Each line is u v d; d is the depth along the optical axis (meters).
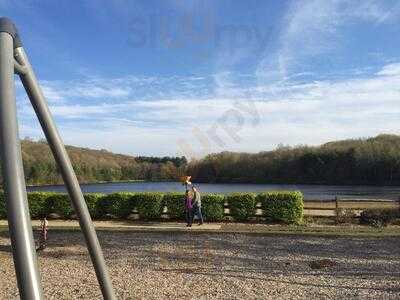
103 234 12.65
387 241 11.21
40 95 3.07
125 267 8.78
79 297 6.71
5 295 6.84
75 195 3.30
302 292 6.89
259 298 6.61
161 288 7.21
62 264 9.02
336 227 13.62
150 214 15.41
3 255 9.91
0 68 2.48
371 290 6.93
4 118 2.38
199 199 14.37
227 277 7.88
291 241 11.36
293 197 14.65
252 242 11.27
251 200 14.96
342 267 8.55
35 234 12.72
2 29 2.59
